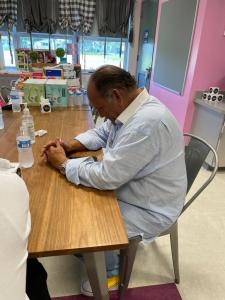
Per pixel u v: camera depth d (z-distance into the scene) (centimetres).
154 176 100
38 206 83
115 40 498
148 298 130
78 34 474
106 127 135
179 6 306
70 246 67
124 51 516
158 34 383
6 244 42
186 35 293
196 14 270
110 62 517
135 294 131
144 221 105
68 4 441
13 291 43
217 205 211
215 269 149
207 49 271
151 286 137
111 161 90
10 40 461
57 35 471
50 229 73
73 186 96
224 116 247
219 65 280
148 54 448
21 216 47
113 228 75
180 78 313
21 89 232
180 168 104
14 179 48
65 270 143
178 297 132
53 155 110
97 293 84
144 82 473
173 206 107
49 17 446
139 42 491
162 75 371
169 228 117
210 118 270
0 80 312
